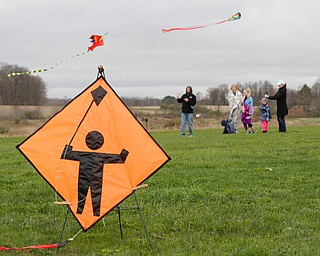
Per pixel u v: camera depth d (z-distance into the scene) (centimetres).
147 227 695
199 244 616
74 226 706
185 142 1791
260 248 588
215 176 1041
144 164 596
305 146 1552
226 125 2327
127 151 599
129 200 840
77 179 591
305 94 4644
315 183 957
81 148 596
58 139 598
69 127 602
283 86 2230
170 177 1030
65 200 589
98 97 607
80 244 628
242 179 1005
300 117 4447
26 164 1266
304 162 1220
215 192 885
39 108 3766
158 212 765
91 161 593
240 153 1395
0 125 3362
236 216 738
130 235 664
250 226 687
